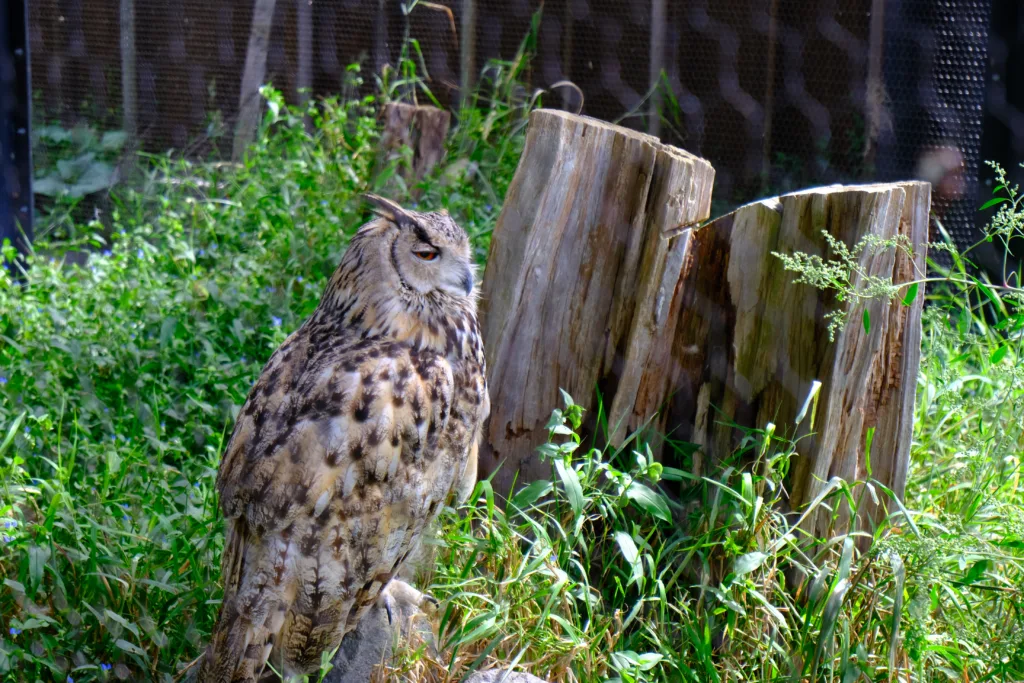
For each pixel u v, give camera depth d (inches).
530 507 133.3
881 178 220.1
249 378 177.6
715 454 139.2
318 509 109.6
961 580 118.9
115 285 213.0
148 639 125.3
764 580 126.4
